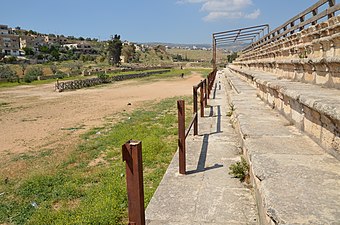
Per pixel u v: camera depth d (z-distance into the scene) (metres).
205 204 3.72
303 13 7.22
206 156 5.54
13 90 35.69
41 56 94.94
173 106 19.58
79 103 23.58
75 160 8.41
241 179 4.39
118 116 16.62
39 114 18.67
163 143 9.03
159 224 3.35
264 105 6.89
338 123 3.00
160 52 155.38
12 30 132.25
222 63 77.12
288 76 7.60
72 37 161.25
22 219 5.13
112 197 5.39
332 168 2.84
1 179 7.27
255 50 17.59
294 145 3.65
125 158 2.41
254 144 3.74
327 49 5.26
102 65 86.94
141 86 38.97
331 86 4.70
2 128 14.38
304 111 4.14
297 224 1.88
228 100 12.24
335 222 1.88
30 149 10.31
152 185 5.88
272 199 2.23
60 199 5.79
